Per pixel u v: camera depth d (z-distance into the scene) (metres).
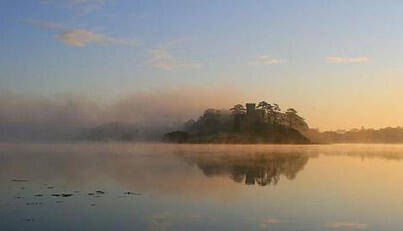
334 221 28.67
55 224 27.69
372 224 28.05
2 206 33.09
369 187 45.22
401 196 38.81
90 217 29.58
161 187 44.72
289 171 65.38
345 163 83.94
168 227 27.05
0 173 58.59
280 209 32.31
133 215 30.22
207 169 68.38
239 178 54.50
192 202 35.31
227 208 32.75
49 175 56.16
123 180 50.91
